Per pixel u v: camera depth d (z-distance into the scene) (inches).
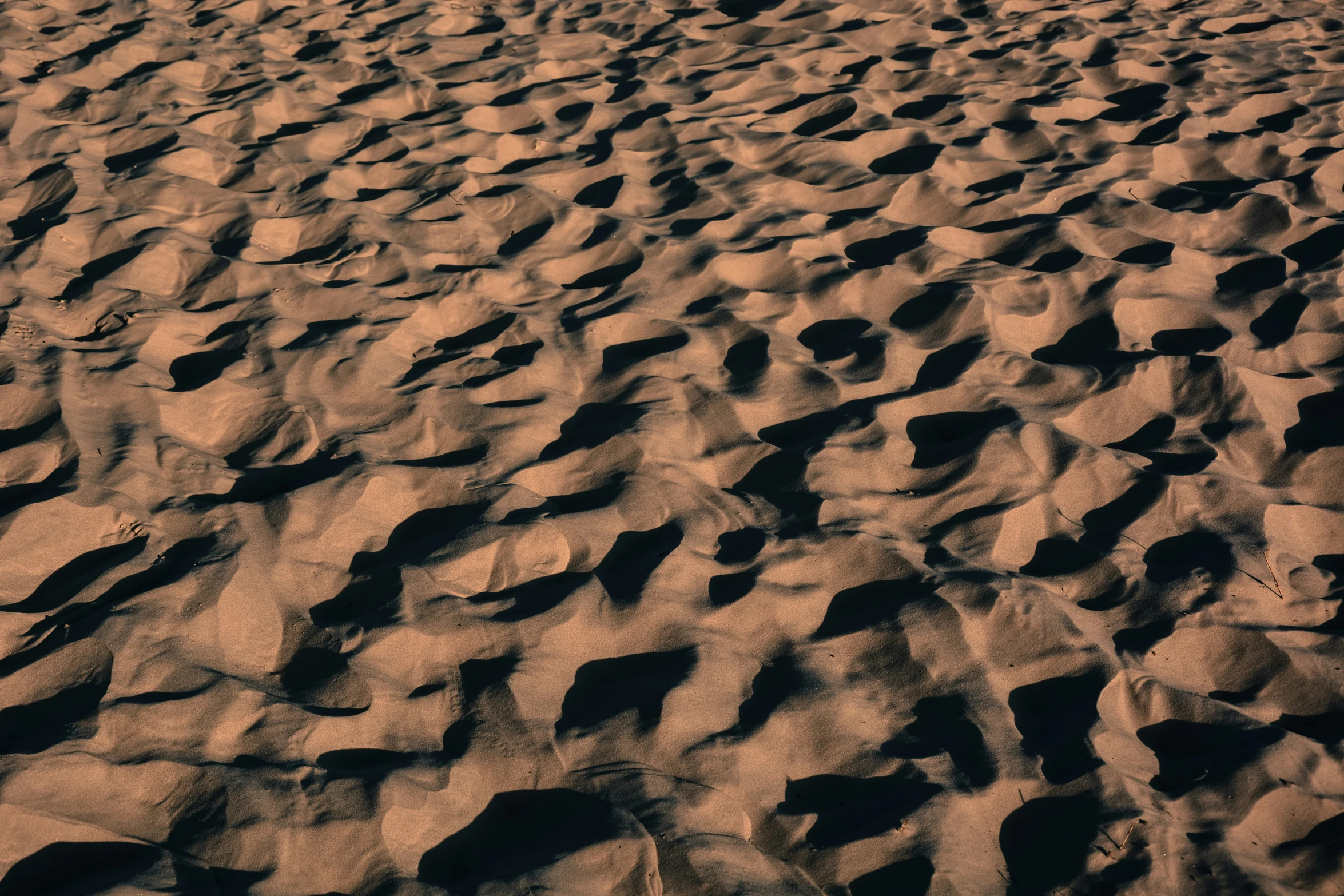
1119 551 78.2
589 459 88.4
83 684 64.5
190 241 118.1
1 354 94.3
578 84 165.5
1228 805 60.6
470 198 131.6
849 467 86.4
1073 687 68.1
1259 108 152.9
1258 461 87.0
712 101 158.2
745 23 190.4
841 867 57.7
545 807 60.6
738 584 75.4
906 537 80.1
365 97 160.2
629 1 201.3
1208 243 118.8
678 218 126.7
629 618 72.4
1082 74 165.8
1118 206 124.4
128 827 56.9
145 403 90.6
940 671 69.1
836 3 196.5
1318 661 69.2
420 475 85.3
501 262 117.6
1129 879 56.8
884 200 129.8
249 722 62.9
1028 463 85.8
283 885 54.6
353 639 69.8
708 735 64.4
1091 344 102.3
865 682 69.0
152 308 104.5
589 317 107.1
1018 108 153.5
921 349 102.0
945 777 62.4
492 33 189.8
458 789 61.1
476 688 67.3
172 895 53.0
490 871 56.6
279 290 110.0
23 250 112.3
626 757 62.9
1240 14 193.2
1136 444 90.2
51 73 157.9
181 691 64.1
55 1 185.5
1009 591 73.6
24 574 73.5
